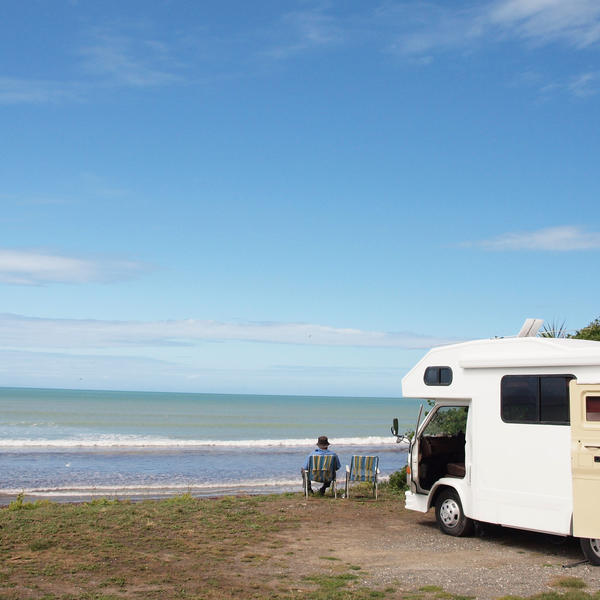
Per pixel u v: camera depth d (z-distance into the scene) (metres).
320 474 12.88
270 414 82.94
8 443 33.72
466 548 8.57
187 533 9.04
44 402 103.25
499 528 9.56
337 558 7.94
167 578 6.77
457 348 9.29
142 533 8.91
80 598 5.98
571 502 7.75
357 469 12.91
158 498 17.16
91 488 19.14
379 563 7.73
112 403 104.94
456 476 9.61
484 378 8.88
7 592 6.10
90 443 34.66
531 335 9.45
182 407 95.44
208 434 47.31
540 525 8.03
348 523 10.19
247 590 6.45
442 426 10.65
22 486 19.58
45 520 9.60
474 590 6.62
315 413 90.75
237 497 12.90
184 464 26.06
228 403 125.50
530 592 6.54
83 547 8.01
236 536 9.02
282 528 9.68
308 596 6.27
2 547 7.91
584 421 7.56
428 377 9.63
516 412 8.43
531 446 8.22
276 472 23.80
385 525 10.08
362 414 90.19
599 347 7.74
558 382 8.01
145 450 31.95
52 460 26.84
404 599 6.25
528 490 8.20
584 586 6.75
